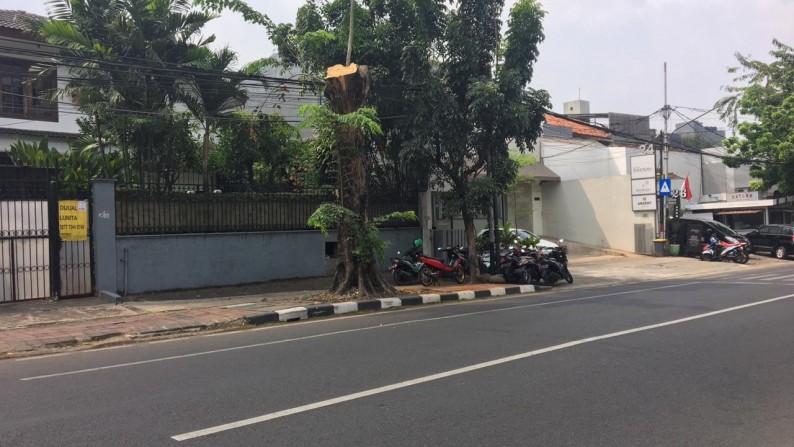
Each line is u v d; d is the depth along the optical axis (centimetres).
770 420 456
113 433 444
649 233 2619
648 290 1401
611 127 3738
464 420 462
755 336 780
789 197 2847
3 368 713
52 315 1066
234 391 557
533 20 1495
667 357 665
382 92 1493
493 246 1691
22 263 1196
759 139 2698
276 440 423
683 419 460
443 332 860
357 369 635
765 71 2884
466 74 1495
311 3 1491
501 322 942
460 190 1612
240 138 1656
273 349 771
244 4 1355
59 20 1337
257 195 1534
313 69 1491
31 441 429
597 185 2841
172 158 1539
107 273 1260
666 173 2667
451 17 1525
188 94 1457
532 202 3033
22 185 1197
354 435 431
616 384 558
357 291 1283
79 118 1733
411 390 548
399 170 1784
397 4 1508
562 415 471
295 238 1602
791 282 1510
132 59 1259
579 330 846
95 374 654
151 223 1349
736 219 3206
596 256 2614
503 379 581
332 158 1366
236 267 1482
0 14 1819
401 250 1819
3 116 1759
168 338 913
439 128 1453
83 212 1238
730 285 1460
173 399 535
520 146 1606
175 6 1439
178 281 1380
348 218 1238
